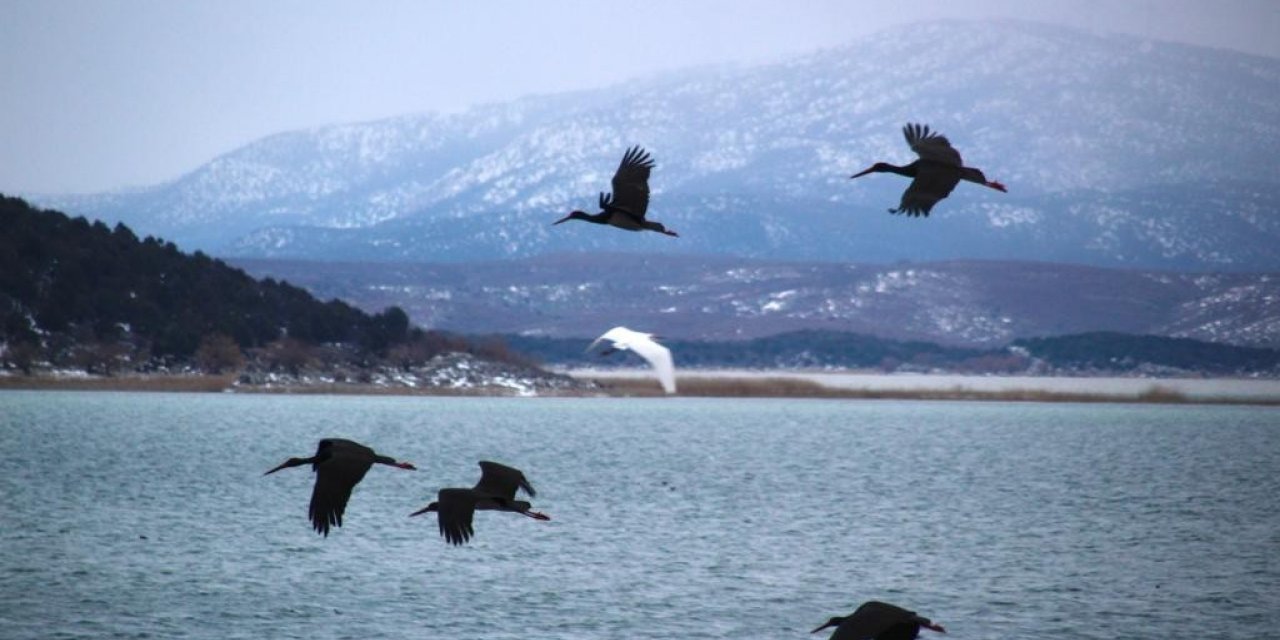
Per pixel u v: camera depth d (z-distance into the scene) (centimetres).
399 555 5194
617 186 2428
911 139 2138
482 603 4362
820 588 4678
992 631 4106
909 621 2330
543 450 10806
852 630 2325
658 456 10325
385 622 4103
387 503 6919
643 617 4203
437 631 4009
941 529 6150
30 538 5538
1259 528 6300
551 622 4131
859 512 6788
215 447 10388
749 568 5025
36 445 10194
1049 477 8962
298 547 5362
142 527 5891
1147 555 5444
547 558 5172
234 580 4678
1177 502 7450
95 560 5031
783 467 9494
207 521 6106
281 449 10269
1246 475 9219
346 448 2166
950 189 2073
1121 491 8050
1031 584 4803
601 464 9569
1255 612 4369
